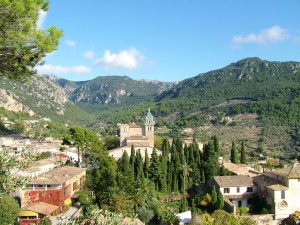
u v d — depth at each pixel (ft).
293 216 256.52
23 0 66.95
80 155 480.23
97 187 306.14
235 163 419.33
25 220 248.73
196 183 354.74
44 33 71.36
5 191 67.15
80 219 78.07
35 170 301.43
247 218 259.60
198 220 242.78
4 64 72.13
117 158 449.89
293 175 274.77
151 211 276.00
